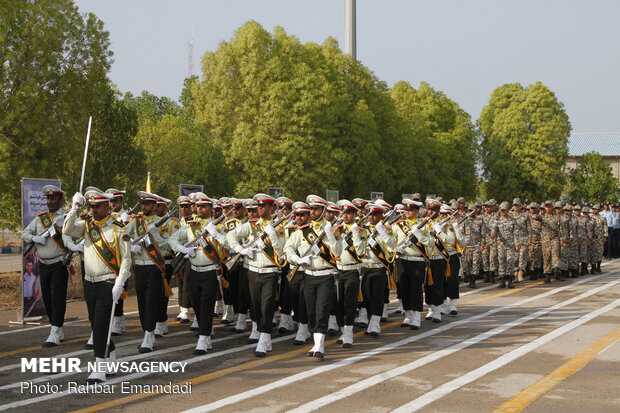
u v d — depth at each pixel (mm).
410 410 6426
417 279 11023
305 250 9023
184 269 11227
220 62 35656
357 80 40500
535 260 18719
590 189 59156
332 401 6762
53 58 16797
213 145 33812
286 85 34094
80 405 6730
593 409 6422
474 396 6902
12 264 22500
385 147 41656
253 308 9703
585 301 14133
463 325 11359
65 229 8055
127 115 19172
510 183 56000
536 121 56062
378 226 10281
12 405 6750
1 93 16219
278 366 8391
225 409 6531
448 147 48844
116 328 10602
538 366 8227
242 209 11562
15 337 10359
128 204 18797
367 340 10141
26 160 16797
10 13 16234
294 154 33812
